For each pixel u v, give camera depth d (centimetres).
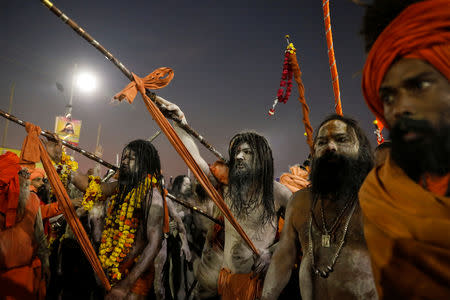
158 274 432
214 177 327
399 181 87
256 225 288
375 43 89
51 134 324
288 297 285
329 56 270
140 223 297
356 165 184
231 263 284
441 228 76
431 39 78
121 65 243
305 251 190
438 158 79
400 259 82
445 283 76
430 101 78
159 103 283
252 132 307
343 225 176
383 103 91
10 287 301
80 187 343
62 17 208
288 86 307
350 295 167
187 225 552
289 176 360
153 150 321
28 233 322
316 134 199
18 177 321
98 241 387
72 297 414
